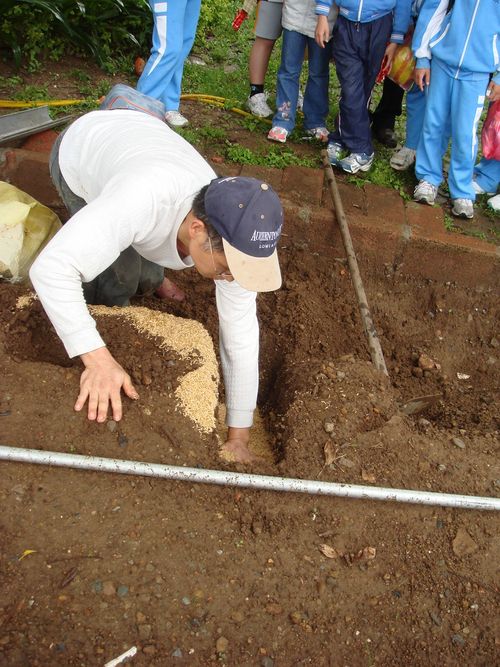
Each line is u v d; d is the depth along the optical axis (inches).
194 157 91.3
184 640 81.3
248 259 74.4
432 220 169.2
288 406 112.8
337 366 118.0
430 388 144.6
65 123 177.3
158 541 88.4
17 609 79.6
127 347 107.3
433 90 166.4
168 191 80.1
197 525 91.1
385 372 122.6
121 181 80.2
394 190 179.3
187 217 80.9
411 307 164.2
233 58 241.8
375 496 95.2
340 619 87.7
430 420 130.8
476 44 155.3
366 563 92.7
